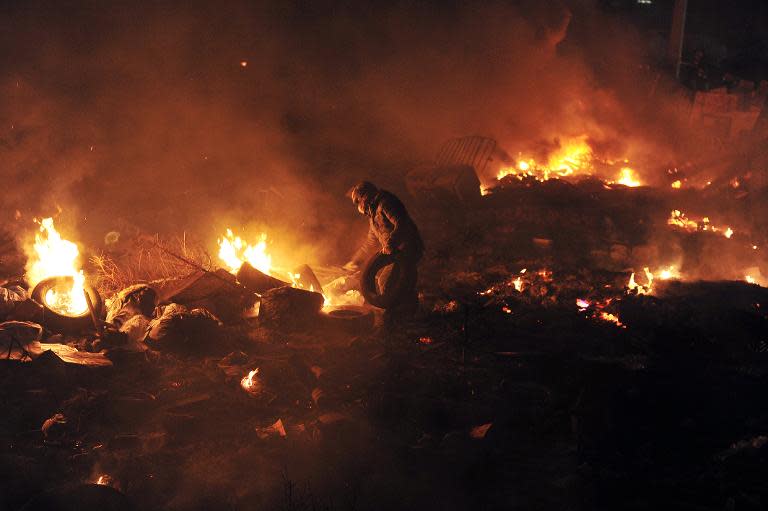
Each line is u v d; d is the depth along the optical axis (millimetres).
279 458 5402
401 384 6820
